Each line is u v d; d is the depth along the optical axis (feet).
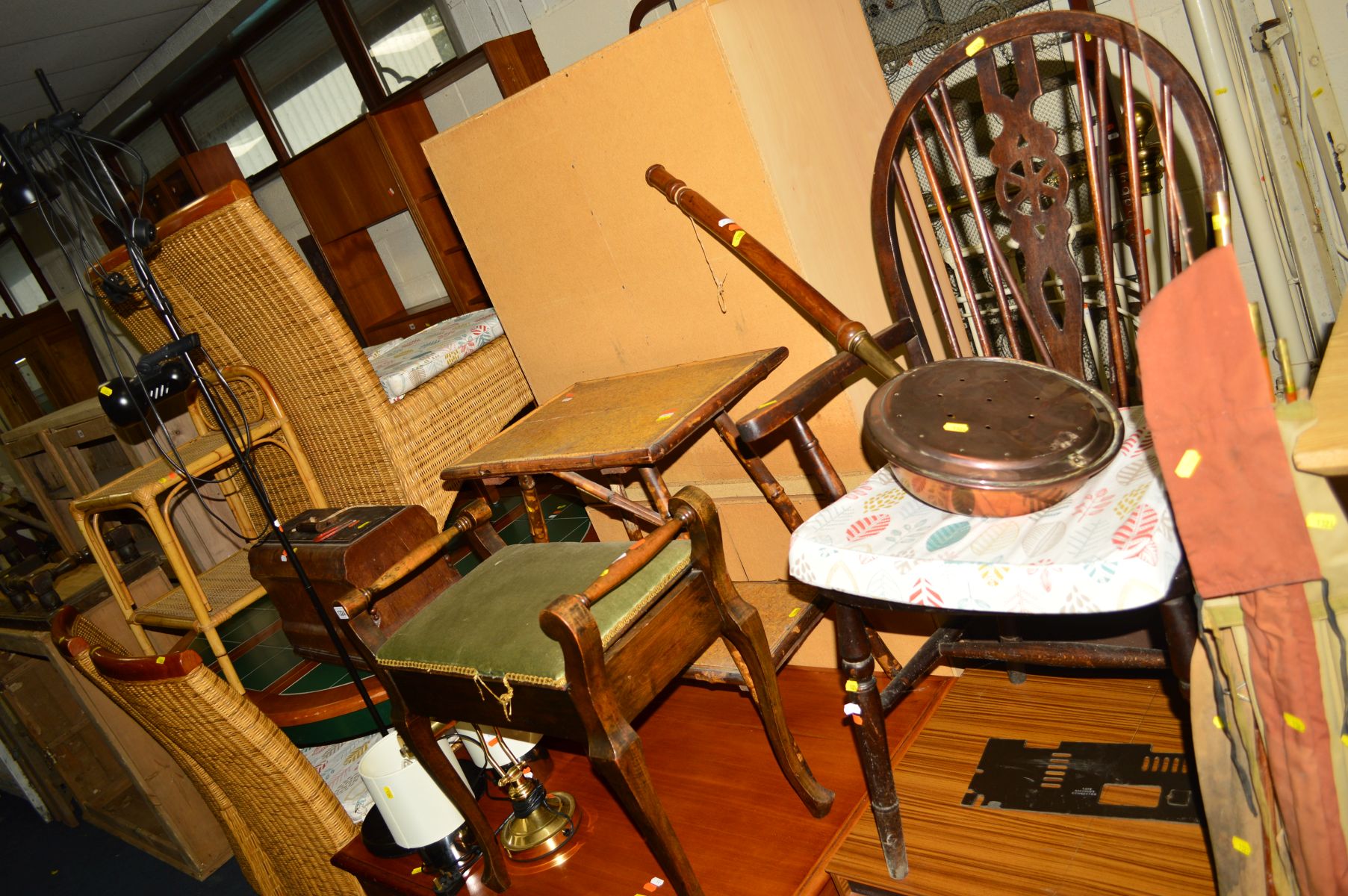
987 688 5.16
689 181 4.84
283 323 6.55
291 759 6.14
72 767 12.22
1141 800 4.08
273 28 12.98
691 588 4.33
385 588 4.80
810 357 4.98
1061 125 6.59
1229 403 2.42
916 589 3.37
